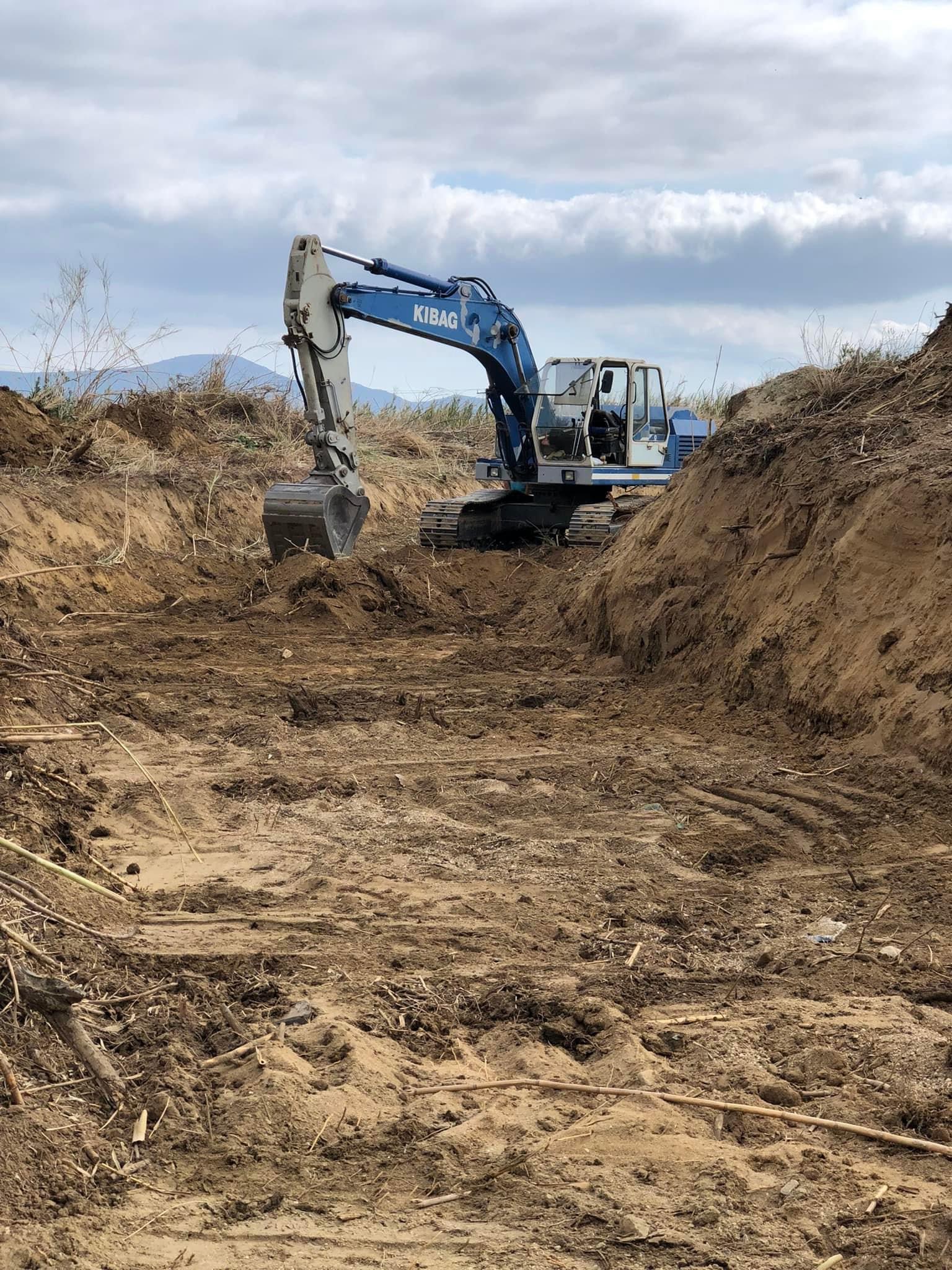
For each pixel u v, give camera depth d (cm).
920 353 1248
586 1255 337
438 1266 332
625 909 614
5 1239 333
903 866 676
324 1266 333
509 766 880
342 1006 493
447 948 566
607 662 1233
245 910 609
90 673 1112
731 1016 496
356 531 1667
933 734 812
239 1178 375
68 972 480
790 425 1230
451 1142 395
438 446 3111
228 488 2108
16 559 1581
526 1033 482
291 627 1451
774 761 875
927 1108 417
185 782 820
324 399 1644
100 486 1880
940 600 872
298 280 1597
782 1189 368
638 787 829
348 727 978
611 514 1869
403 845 715
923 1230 345
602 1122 408
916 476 958
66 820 693
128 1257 334
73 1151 377
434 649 1347
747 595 1095
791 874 675
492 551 1998
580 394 1934
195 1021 468
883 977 534
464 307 1844
